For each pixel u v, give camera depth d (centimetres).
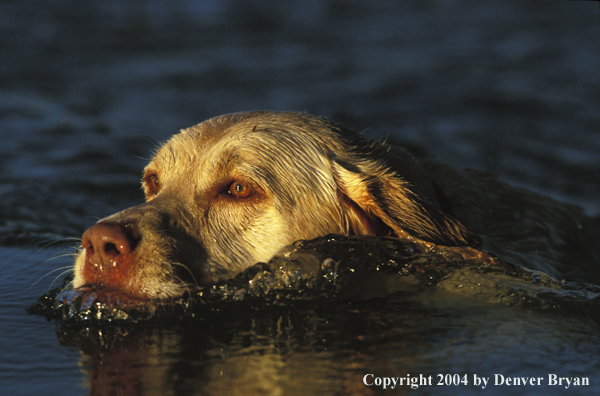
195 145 676
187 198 643
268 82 2370
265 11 3738
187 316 553
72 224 1026
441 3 3847
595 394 407
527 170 1526
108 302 567
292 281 610
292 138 675
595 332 500
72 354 484
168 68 2609
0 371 457
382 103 2041
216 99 2169
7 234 896
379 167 678
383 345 479
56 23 3322
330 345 482
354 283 605
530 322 519
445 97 2088
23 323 552
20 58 2652
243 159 643
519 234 789
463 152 1600
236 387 418
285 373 436
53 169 1377
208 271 614
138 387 424
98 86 2317
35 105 1994
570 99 2084
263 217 644
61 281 677
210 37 3172
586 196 1387
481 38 2942
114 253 574
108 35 3153
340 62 2639
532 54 2609
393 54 2741
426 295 580
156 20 3497
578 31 2961
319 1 3997
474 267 624
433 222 637
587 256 849
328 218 674
